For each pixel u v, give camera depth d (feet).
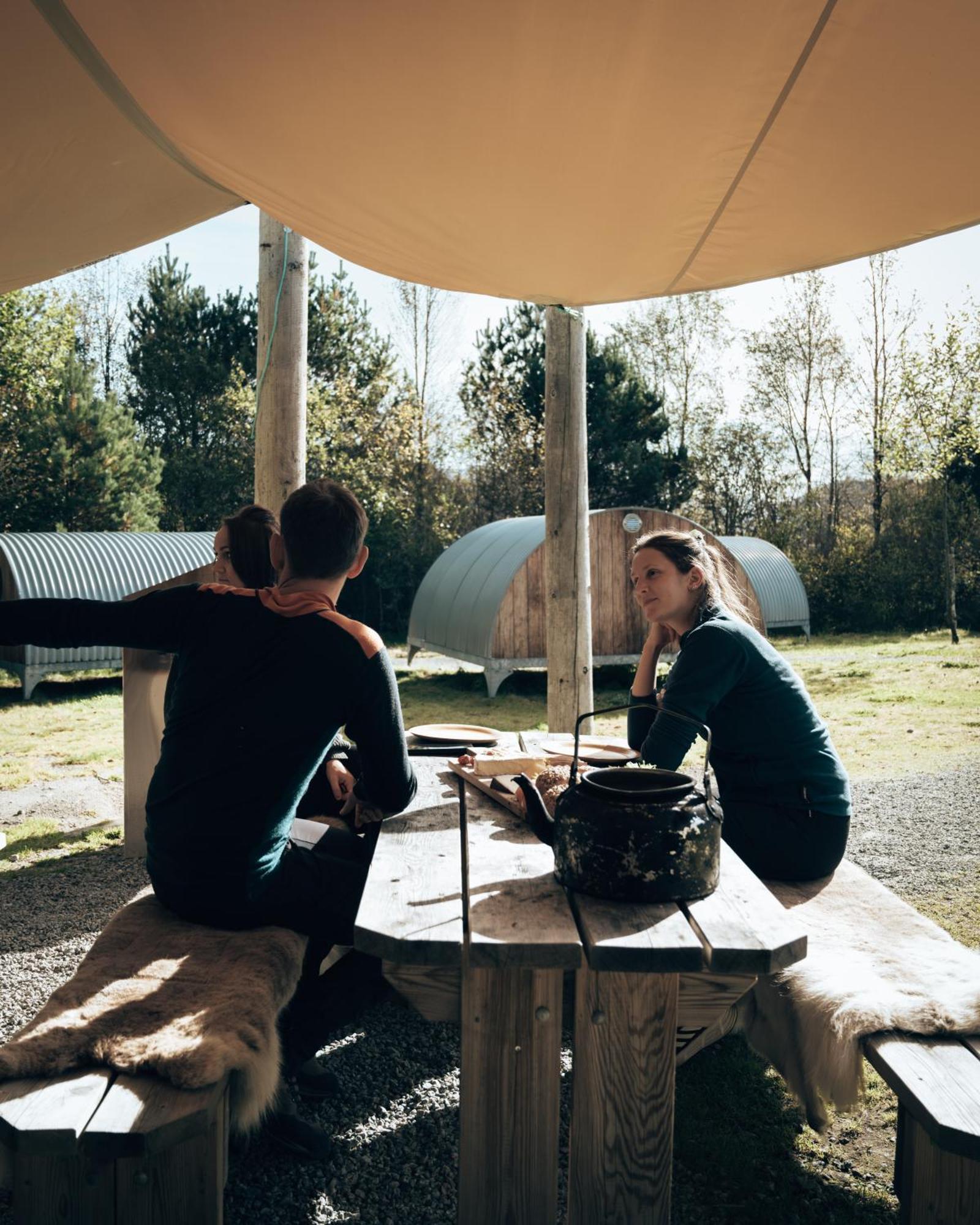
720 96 8.29
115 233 12.41
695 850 5.79
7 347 64.49
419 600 44.93
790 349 84.79
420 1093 8.58
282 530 7.13
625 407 78.33
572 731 17.72
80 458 57.26
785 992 6.46
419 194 10.40
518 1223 5.99
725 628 7.89
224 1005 5.61
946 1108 5.08
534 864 6.70
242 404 75.77
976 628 64.39
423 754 10.88
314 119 8.97
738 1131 8.02
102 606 6.96
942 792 20.11
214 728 6.59
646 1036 5.80
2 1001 10.34
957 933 12.15
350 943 7.12
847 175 9.73
